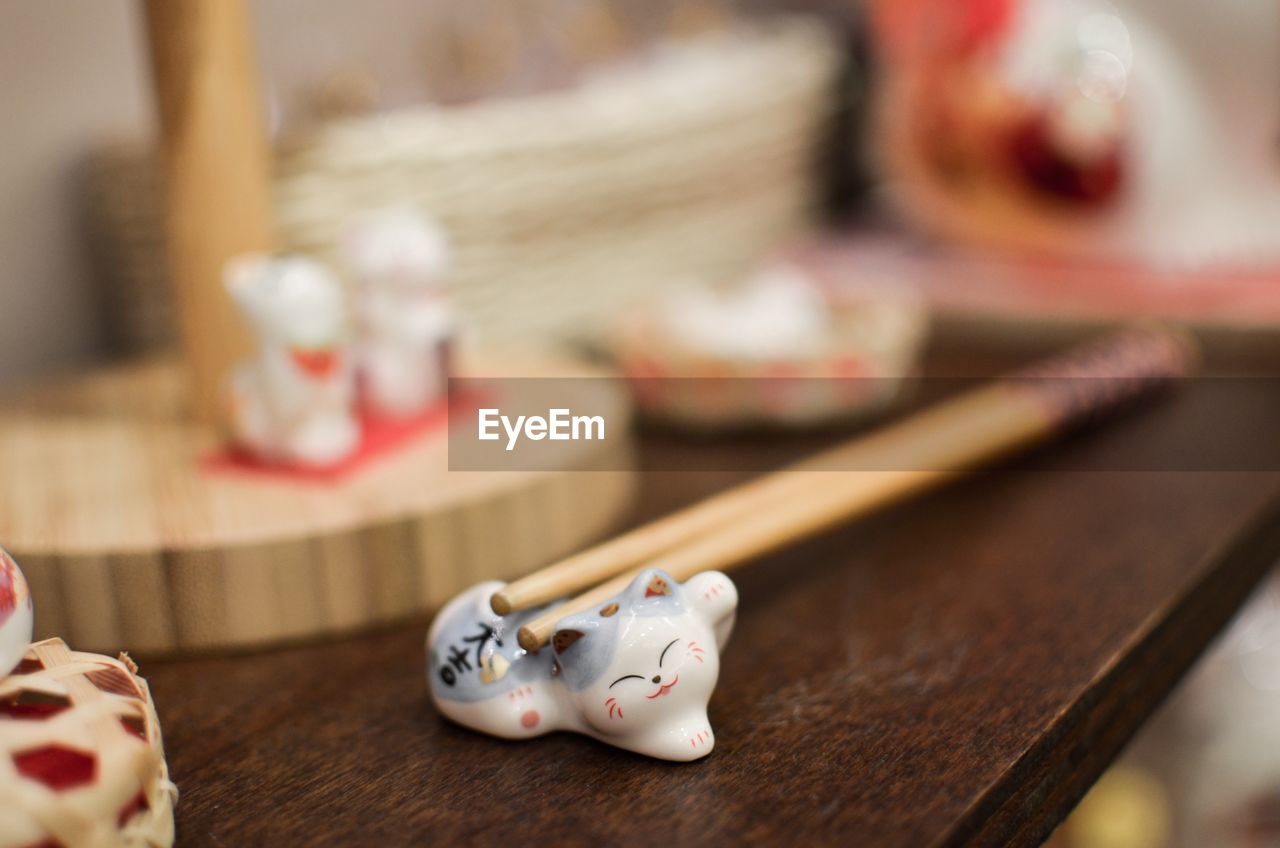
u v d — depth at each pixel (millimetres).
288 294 481
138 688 382
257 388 490
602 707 401
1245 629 677
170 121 520
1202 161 673
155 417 545
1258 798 666
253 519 462
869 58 911
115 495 480
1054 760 414
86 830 360
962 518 528
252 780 403
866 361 596
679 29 823
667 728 402
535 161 658
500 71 689
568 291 689
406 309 530
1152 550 500
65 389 573
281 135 599
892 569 494
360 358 526
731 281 785
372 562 463
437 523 470
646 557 434
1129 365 610
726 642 439
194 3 510
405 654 457
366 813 391
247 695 438
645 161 700
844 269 759
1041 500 540
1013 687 428
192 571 449
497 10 758
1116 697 440
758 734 412
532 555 492
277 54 677
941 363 687
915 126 722
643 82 719
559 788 396
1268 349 657
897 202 903
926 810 383
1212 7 650
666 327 618
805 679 435
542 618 404
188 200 523
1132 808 653
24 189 621
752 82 759
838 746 406
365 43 714
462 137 633
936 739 407
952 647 448
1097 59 664
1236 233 687
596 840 379
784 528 458
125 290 636
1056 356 692
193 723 427
